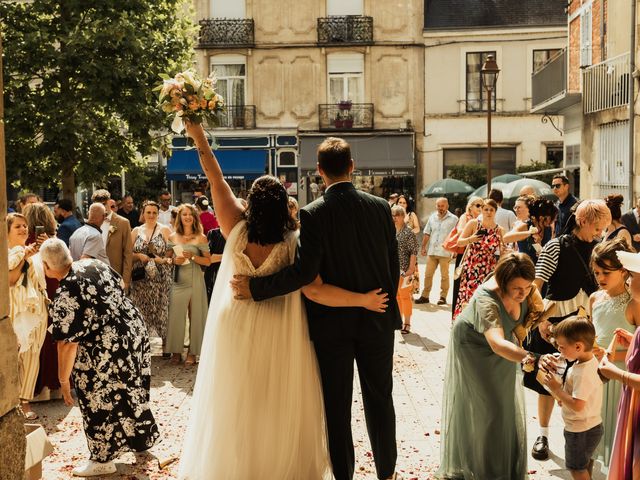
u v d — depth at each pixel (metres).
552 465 5.79
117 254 9.81
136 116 17.28
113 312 5.70
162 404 7.58
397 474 5.33
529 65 32.22
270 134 32.09
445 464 5.30
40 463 4.78
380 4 32.31
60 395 7.89
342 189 4.95
